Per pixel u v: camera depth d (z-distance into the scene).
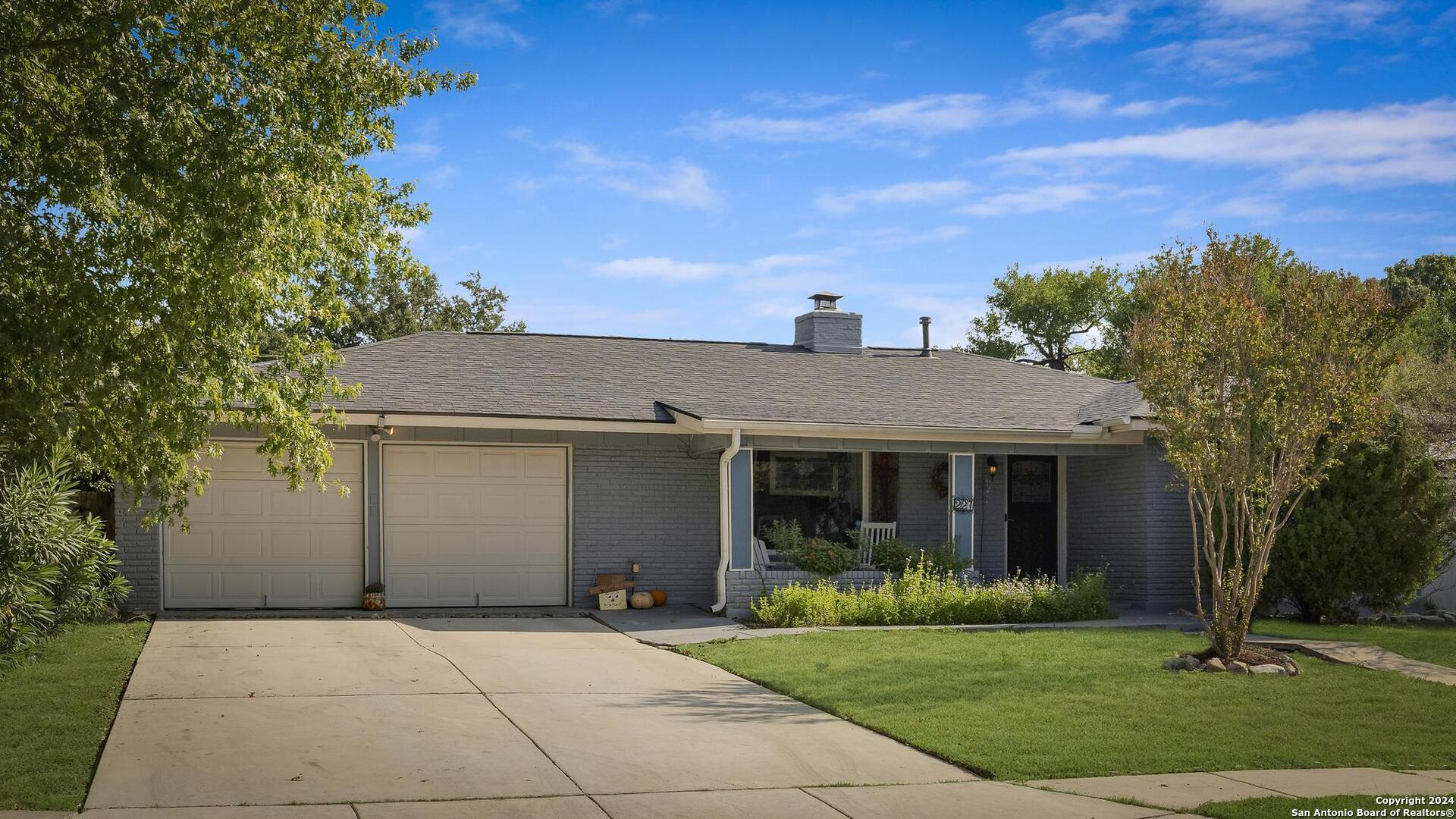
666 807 7.02
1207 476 12.48
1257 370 11.88
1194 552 12.57
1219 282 12.13
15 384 9.49
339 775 7.53
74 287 9.12
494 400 16.88
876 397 19.30
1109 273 49.91
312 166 9.79
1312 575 16.11
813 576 17.09
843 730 9.23
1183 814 6.89
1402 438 16.06
